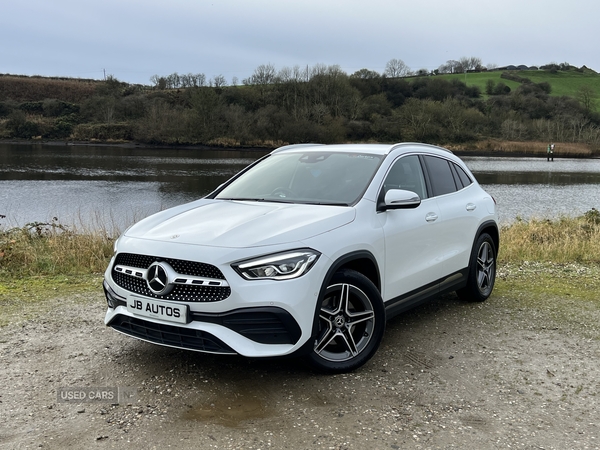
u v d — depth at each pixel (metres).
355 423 3.00
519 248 9.14
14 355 3.96
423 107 92.88
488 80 133.62
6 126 89.25
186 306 3.18
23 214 18.78
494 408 3.25
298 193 4.23
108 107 95.06
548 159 77.69
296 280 3.22
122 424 2.94
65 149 69.94
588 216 12.66
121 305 3.56
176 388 3.41
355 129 89.94
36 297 5.64
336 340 3.68
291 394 3.35
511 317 5.18
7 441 2.74
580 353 4.25
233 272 3.16
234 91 98.06
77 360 3.88
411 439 2.84
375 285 3.89
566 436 2.93
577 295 6.12
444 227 4.74
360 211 3.83
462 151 87.88
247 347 3.16
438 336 4.57
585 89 118.38
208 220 3.72
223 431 2.88
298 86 95.81
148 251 3.38
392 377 3.66
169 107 92.94
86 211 19.72
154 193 26.97
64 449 2.67
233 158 60.66
